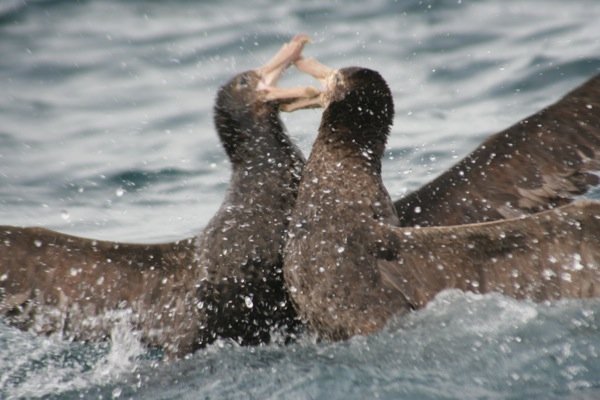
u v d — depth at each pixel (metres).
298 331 26.47
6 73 47.19
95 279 28.64
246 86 29.64
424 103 42.34
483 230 25.17
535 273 24.86
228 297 26.81
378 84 27.36
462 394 23.08
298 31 49.41
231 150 29.28
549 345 24.36
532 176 29.66
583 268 24.50
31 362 27.80
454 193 29.94
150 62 47.75
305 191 26.66
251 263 26.88
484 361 24.17
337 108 27.17
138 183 38.72
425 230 25.64
